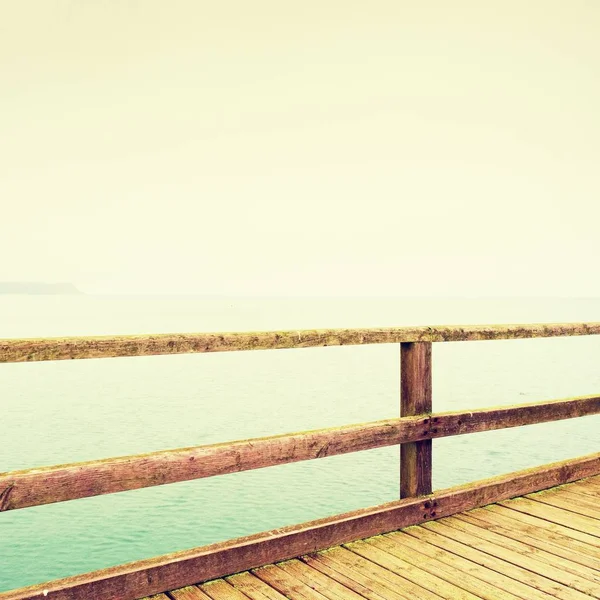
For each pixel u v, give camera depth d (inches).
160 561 106.0
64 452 1039.0
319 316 6796.3
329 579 112.0
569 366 2388.0
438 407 1454.2
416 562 119.6
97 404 1524.4
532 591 109.0
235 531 664.4
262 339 114.2
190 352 107.3
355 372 2287.2
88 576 99.6
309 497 778.8
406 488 141.2
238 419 1333.7
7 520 702.5
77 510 734.5
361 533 129.1
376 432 130.4
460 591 108.5
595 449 1037.2
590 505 151.3
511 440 1103.0
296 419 1337.4
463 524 138.8
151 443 1106.1
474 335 147.1
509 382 1897.1
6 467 930.1
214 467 110.0
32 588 94.7
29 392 1748.3
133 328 4279.0
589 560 121.3
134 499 771.4
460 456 992.2
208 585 109.0
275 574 113.7
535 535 132.9
